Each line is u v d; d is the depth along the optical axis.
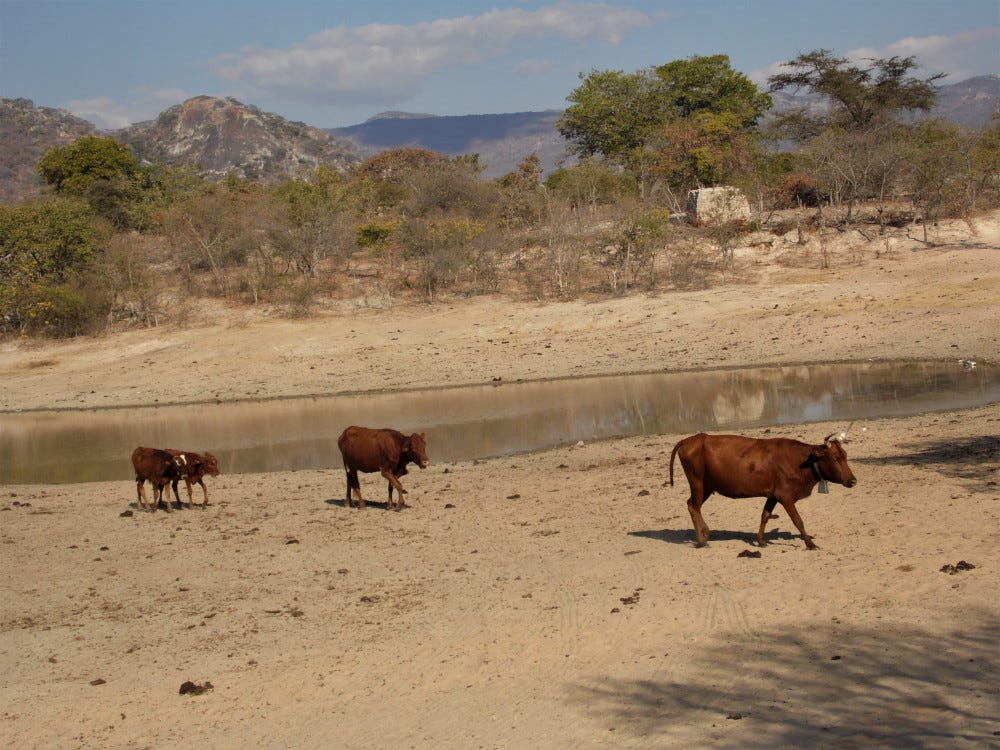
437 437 28.06
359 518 18.38
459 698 9.84
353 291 51.28
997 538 12.98
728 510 16.56
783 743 7.94
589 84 79.75
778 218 59.53
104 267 49.53
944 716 8.08
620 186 63.44
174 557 16.33
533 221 60.94
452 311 47.47
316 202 56.72
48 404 39.12
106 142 78.75
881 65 69.94
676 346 39.03
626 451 23.66
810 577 12.30
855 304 41.22
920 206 54.72
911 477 17.38
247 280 52.91
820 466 13.28
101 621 13.27
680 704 9.09
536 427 28.42
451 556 15.22
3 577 15.73
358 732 9.23
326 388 37.84
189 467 20.25
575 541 15.44
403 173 84.31
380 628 12.15
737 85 78.88
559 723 8.96
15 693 10.94
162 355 44.28
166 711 10.13
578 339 41.75
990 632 9.86
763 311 42.12
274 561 15.63
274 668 11.11
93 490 23.61
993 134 55.44
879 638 10.08
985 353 33.03
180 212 55.97
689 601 11.91
